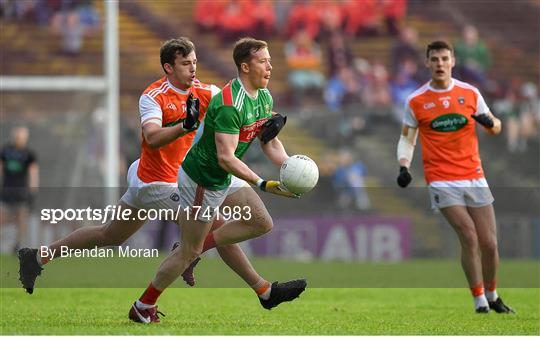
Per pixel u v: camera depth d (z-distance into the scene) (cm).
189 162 2695
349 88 9312
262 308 3556
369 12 9756
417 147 8588
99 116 8481
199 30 9762
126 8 9781
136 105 9338
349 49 9481
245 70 2636
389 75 9444
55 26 9350
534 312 3525
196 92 2906
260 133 2736
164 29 9731
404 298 4147
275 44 9625
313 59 9556
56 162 8394
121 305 3553
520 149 9006
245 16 9675
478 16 10412
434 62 3447
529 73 10169
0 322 2866
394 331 2752
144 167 2944
